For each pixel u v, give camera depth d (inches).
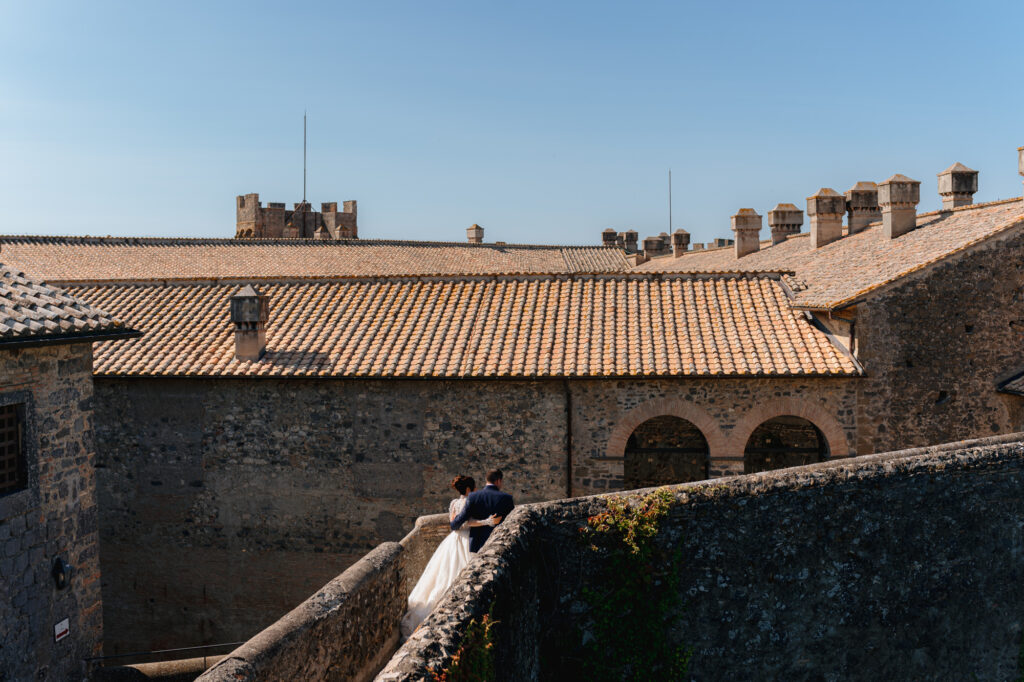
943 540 386.0
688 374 685.9
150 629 770.2
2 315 471.8
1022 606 399.5
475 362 723.4
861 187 1106.7
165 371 737.6
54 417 511.8
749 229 1464.1
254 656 296.2
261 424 751.1
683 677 352.2
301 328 799.7
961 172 984.9
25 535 483.5
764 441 847.1
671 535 354.9
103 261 1544.0
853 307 699.4
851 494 373.1
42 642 496.1
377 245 1945.1
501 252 2119.8
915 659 378.9
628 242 2726.4
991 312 717.9
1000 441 422.3
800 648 364.2
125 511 770.2
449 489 730.2
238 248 1754.4
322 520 745.6
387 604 436.5
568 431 716.7
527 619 313.6
